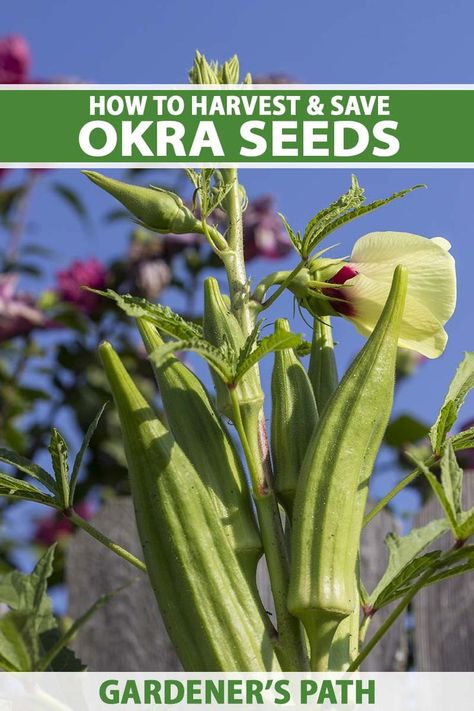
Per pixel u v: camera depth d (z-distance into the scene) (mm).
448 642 1218
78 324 1858
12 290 1847
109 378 804
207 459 834
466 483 1247
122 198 868
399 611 787
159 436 805
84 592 1264
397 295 823
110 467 1703
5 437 1743
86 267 1895
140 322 855
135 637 1244
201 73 936
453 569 831
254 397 834
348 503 811
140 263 1890
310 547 805
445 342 854
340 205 820
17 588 771
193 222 869
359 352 829
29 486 850
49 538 1666
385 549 1243
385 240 874
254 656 796
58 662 807
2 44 1944
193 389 849
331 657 836
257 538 822
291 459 841
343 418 817
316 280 874
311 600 797
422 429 1559
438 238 899
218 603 799
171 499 802
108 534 1278
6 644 747
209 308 846
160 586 805
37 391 1815
